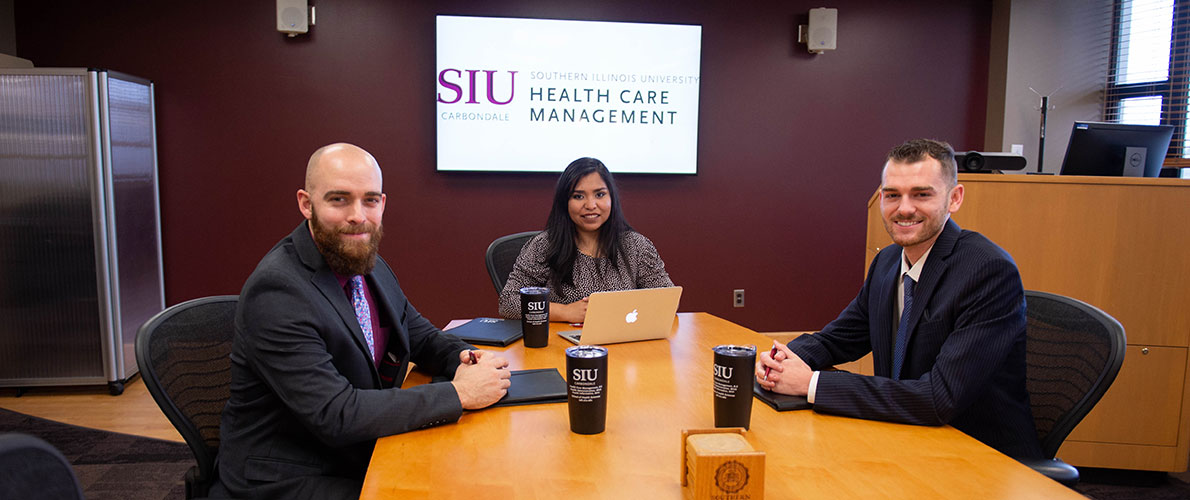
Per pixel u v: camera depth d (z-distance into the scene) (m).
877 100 4.44
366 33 4.05
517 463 1.03
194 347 1.42
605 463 1.03
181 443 2.86
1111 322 1.39
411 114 4.13
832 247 4.51
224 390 1.46
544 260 2.29
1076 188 2.41
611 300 1.72
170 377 1.35
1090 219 2.42
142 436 2.94
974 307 1.33
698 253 4.42
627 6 4.21
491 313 4.29
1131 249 2.40
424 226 4.20
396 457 1.05
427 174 4.18
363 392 1.21
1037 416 1.48
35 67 3.59
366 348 1.38
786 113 4.39
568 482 0.96
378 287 1.56
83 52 3.88
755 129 4.38
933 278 1.46
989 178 2.44
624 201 4.33
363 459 1.33
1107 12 4.30
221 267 4.11
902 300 1.60
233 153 4.05
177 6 3.92
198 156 4.02
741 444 0.89
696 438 0.91
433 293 4.25
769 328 4.53
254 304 1.26
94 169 3.38
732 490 0.85
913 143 1.48
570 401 1.14
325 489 1.22
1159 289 2.40
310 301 1.27
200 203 4.05
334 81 4.06
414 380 1.55
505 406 1.30
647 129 4.25
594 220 2.25
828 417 1.24
